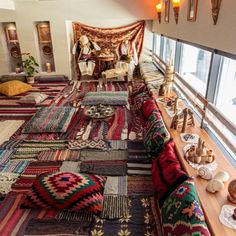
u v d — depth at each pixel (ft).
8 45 18.99
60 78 18.17
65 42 18.01
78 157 7.48
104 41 18.80
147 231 4.82
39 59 18.89
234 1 5.10
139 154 7.57
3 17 17.39
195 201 4.14
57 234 4.79
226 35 5.57
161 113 8.75
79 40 18.43
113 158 7.38
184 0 9.13
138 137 8.72
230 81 7.16
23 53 18.45
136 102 11.89
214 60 7.01
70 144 8.29
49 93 15.11
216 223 4.08
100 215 5.21
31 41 18.11
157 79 13.82
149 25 18.60
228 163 5.71
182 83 10.05
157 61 17.15
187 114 7.30
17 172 6.79
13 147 8.25
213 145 6.48
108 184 6.16
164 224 4.30
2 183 6.33
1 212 5.37
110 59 18.12
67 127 9.55
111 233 4.80
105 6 17.39
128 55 18.37
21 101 13.20
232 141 5.94
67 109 11.15
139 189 6.00
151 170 6.53
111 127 9.59
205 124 7.45
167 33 12.69
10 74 18.88
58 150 7.97
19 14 17.30
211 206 4.44
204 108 7.38
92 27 18.43
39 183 5.64
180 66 12.00
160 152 6.68
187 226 3.73
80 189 5.37
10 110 12.35
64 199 5.24
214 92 7.41
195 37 7.88
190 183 4.66
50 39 18.53
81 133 9.14
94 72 19.08
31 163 7.24
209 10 6.59
